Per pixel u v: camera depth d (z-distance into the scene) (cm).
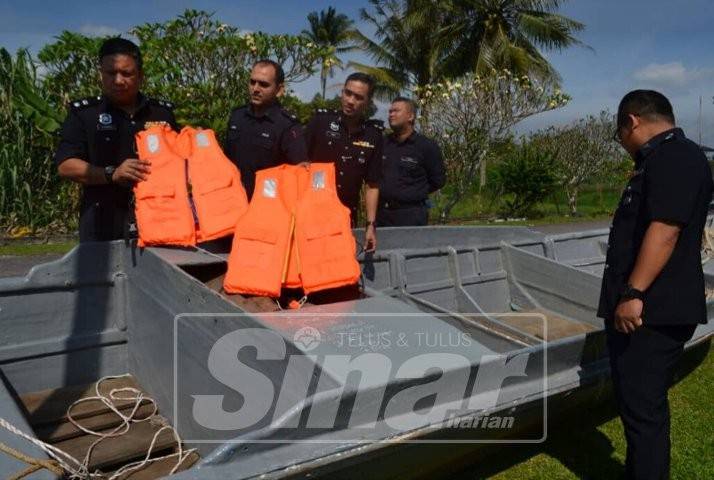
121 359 378
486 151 1542
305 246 349
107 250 368
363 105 483
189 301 314
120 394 354
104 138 379
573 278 541
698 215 302
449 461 316
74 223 1102
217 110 945
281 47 986
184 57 966
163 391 341
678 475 363
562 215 1886
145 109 394
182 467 296
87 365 366
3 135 1062
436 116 1516
